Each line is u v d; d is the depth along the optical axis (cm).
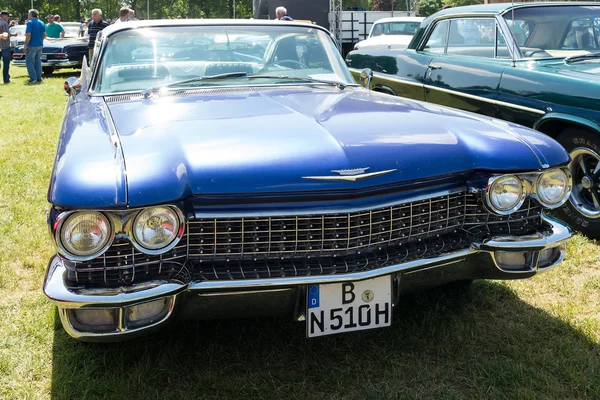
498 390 229
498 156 239
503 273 244
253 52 341
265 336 266
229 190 206
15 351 255
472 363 246
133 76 316
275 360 249
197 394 227
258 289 208
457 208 241
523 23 468
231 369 243
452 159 234
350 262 218
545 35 466
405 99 317
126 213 196
